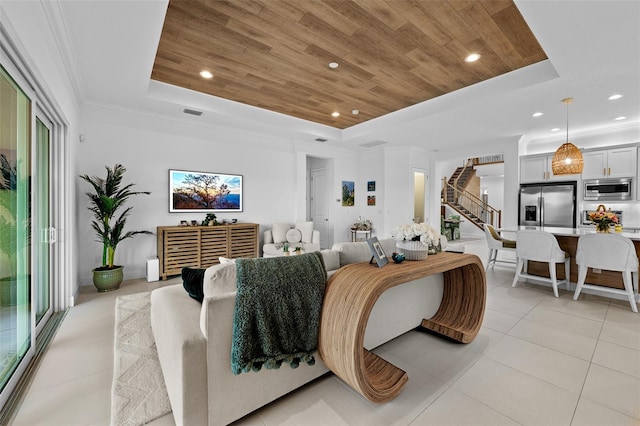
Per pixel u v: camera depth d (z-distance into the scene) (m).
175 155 4.76
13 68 1.77
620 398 1.71
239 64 3.26
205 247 4.68
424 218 7.18
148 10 2.11
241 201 5.52
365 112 4.95
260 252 5.70
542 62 3.14
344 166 7.08
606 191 4.87
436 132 5.28
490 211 10.64
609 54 2.58
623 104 3.78
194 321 1.58
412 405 1.67
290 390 1.73
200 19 2.45
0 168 1.74
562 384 1.85
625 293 3.21
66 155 3.07
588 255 3.39
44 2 1.95
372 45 2.84
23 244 2.04
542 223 5.45
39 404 1.66
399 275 1.74
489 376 1.95
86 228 4.00
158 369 1.98
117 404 1.64
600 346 2.34
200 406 1.39
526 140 5.86
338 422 1.54
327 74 3.49
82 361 2.10
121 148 4.27
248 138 5.55
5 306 1.80
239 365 1.45
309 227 5.77
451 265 2.17
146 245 4.52
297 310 1.67
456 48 2.88
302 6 2.29
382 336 2.31
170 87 3.92
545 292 3.82
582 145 5.24
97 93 3.65
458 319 2.63
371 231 7.08
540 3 2.00
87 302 3.30
